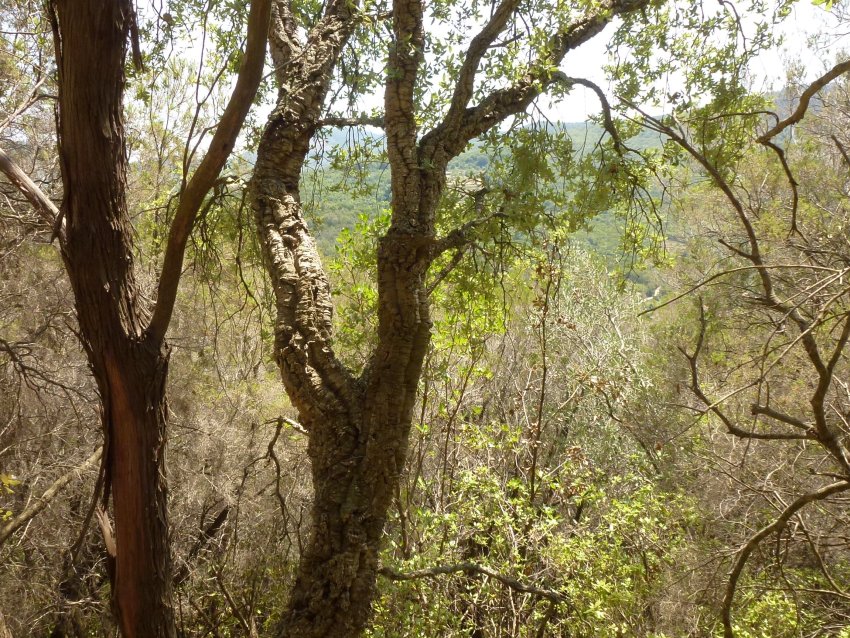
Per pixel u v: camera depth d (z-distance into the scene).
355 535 4.18
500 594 7.67
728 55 6.39
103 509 4.07
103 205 3.76
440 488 8.42
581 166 6.04
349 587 4.13
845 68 2.49
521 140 5.89
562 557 7.12
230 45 6.24
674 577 7.23
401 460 4.38
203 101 3.72
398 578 5.89
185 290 11.02
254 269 6.44
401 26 4.81
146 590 3.94
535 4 5.75
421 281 4.52
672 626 7.17
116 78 3.70
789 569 6.58
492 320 7.75
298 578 4.27
